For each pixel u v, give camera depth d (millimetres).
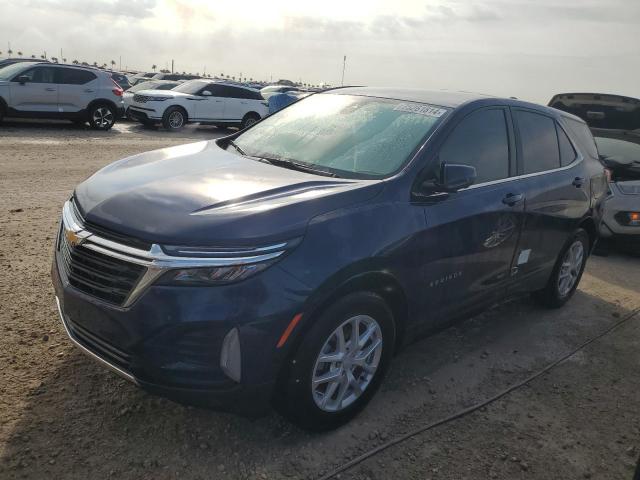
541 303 5316
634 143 8070
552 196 4570
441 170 3447
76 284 2910
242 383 2680
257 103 20234
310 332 2836
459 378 3922
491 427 3400
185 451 2904
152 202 2889
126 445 2898
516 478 2988
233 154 3924
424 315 3564
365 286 3078
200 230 2646
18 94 15039
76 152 11859
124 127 18359
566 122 5238
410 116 3877
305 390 2891
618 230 7305
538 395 3818
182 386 2627
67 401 3176
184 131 18969
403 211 3254
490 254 3955
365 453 3033
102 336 2775
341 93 4535
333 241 2877
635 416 3680
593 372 4219
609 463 3189
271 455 2947
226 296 2586
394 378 3828
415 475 2924
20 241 5641
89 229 2895
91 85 16203
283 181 3234
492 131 4129
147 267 2607
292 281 2705
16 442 2818
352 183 3266
